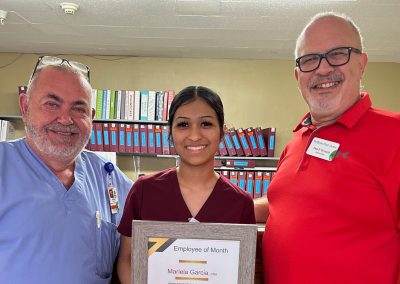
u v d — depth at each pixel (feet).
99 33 12.14
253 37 12.07
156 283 3.38
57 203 4.18
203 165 3.94
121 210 4.72
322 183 3.95
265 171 13.11
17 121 14.40
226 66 14.71
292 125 14.60
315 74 4.25
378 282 3.63
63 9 10.08
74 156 4.41
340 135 4.10
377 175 3.72
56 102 4.24
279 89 14.65
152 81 14.67
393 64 14.52
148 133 13.39
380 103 14.52
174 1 9.48
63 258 4.01
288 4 9.46
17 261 3.88
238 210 3.99
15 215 3.99
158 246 3.35
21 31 12.08
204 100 3.85
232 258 3.36
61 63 4.44
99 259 4.25
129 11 10.21
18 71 14.60
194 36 12.15
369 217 3.71
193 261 3.36
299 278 3.85
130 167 14.46
